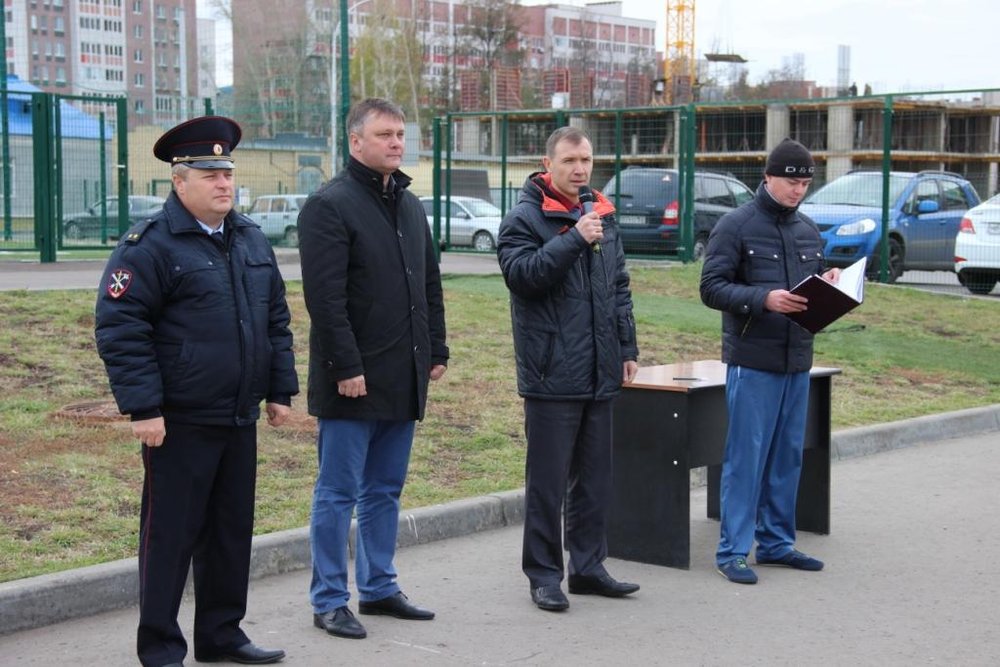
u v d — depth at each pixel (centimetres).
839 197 1823
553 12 11525
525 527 576
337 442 525
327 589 531
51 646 514
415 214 542
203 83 6906
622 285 583
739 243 615
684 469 635
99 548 599
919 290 1642
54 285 1320
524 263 544
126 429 797
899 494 815
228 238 477
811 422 700
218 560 487
